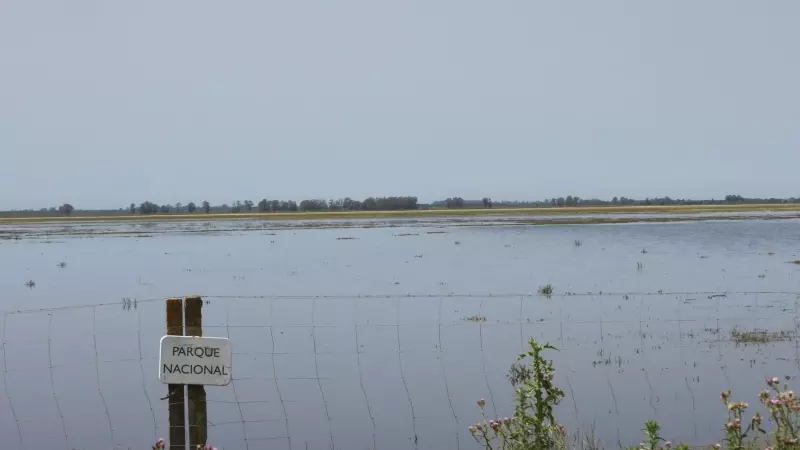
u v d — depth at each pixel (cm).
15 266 5309
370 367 2048
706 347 2202
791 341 2252
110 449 1518
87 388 1945
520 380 1883
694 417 1605
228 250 6631
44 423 1678
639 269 4391
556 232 9025
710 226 10062
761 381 1852
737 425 810
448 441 1517
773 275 3966
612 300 3103
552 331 2472
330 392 1841
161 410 1788
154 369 2131
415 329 2527
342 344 2327
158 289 3797
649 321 2616
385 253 5966
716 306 2884
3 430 1628
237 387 1902
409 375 1964
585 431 1523
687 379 1889
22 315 3005
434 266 4766
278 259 5509
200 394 852
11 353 2298
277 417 1667
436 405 1734
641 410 1666
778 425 800
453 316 2766
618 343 2280
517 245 6750
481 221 13462
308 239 8200
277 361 2133
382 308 2958
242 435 1562
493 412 1666
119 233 10569
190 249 6844
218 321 2712
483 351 2209
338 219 16638
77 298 3516
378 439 1514
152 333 2597
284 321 2695
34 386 1953
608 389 1814
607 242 6944
